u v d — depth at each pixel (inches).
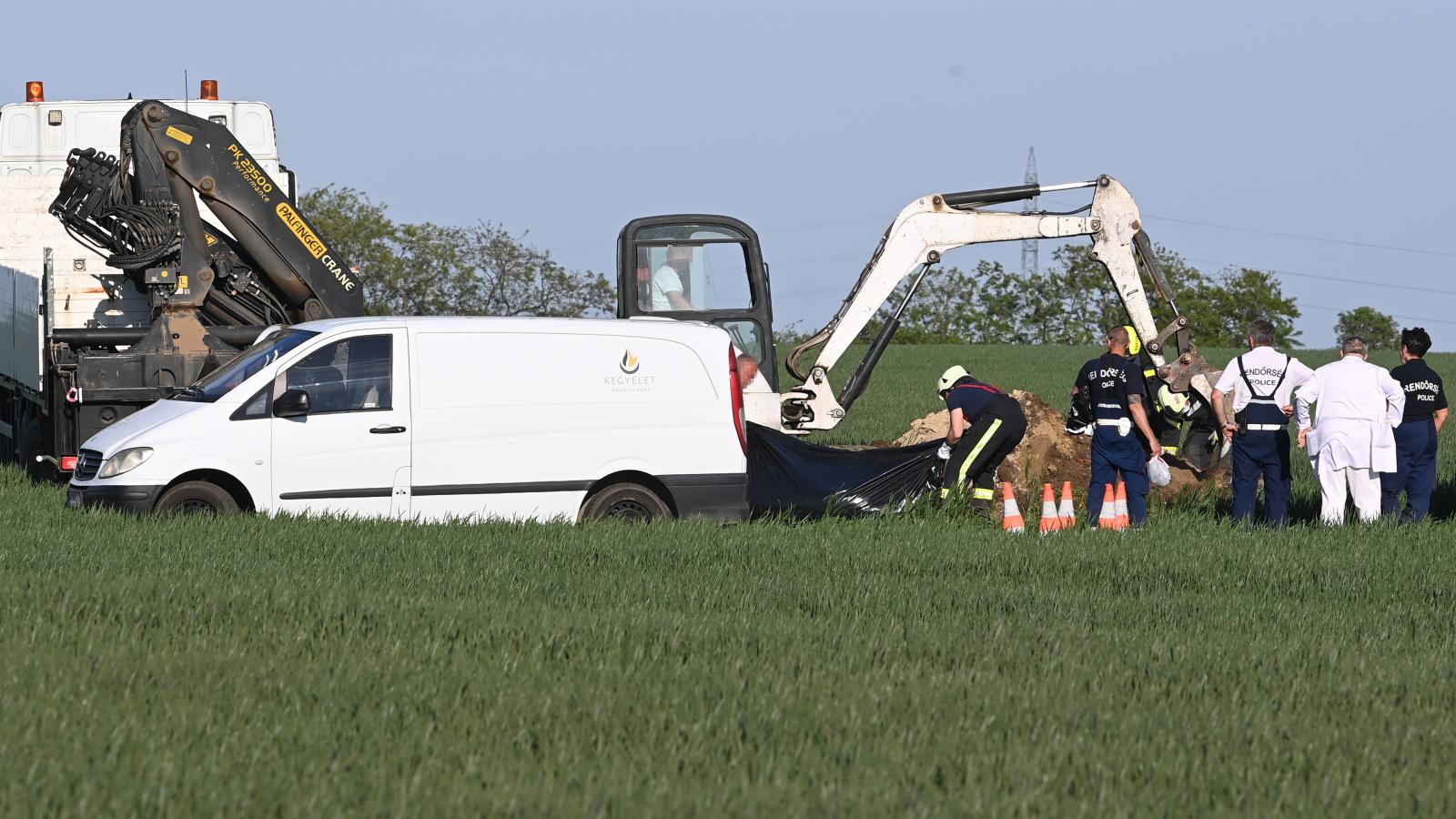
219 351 2481.5
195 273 2532.0
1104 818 782.5
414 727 909.2
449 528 1850.4
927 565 1734.7
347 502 1948.8
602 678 1057.5
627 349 2042.3
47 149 2888.8
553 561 1651.1
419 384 1973.4
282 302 2674.7
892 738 917.8
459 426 1977.1
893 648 1198.3
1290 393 2294.5
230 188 2593.5
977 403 2329.0
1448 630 1374.3
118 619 1224.2
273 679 1019.9
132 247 2509.8
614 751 874.8
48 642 1115.9
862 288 2832.2
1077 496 2716.5
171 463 1894.7
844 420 5004.9
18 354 2588.6
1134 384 2265.0
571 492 2009.1
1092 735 947.3
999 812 784.9
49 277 2412.6
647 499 2052.2
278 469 1927.9
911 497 2375.7
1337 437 2276.1
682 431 2046.0
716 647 1184.2
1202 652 1211.2
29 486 2373.3
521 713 953.5
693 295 2733.8
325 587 1411.2
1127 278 2800.2
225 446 1910.7
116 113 2908.5
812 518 2332.7
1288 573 1713.8
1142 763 883.4
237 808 752.3
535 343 2012.8
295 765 821.9
